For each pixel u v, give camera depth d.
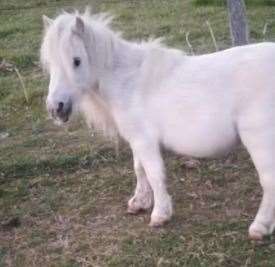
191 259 3.17
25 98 5.41
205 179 3.95
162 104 3.18
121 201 3.78
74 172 4.19
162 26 6.94
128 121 3.27
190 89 3.12
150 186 3.56
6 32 7.44
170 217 3.45
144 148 3.25
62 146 4.58
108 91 3.28
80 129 4.84
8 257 3.36
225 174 3.99
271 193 3.12
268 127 3.00
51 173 4.20
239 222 3.45
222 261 3.12
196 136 3.12
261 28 6.57
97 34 3.22
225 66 3.08
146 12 7.71
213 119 3.07
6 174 4.23
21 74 6.04
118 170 4.15
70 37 3.11
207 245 3.26
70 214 3.69
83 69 3.17
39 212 3.74
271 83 2.99
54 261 3.28
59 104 3.14
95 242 3.40
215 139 3.10
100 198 3.84
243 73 3.03
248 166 4.06
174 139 3.19
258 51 3.07
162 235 3.38
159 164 3.27
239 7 4.57
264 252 3.16
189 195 3.78
